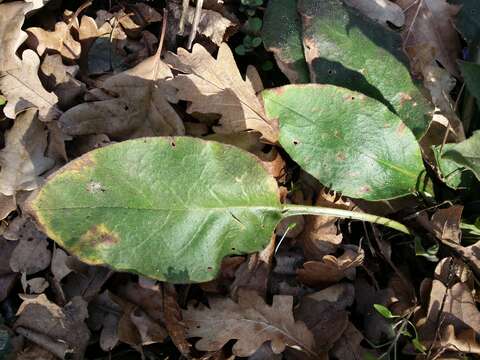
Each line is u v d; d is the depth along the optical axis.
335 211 0.28
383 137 0.29
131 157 0.26
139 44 0.32
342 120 0.29
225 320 0.28
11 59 0.29
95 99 0.30
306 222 0.30
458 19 0.32
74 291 0.28
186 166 0.26
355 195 0.29
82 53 0.31
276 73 0.33
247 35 0.32
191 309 0.28
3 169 0.29
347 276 0.29
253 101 0.30
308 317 0.28
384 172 0.29
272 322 0.28
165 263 0.26
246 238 0.28
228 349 0.28
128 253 0.26
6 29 0.29
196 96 0.29
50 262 0.29
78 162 0.25
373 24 0.30
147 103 0.29
